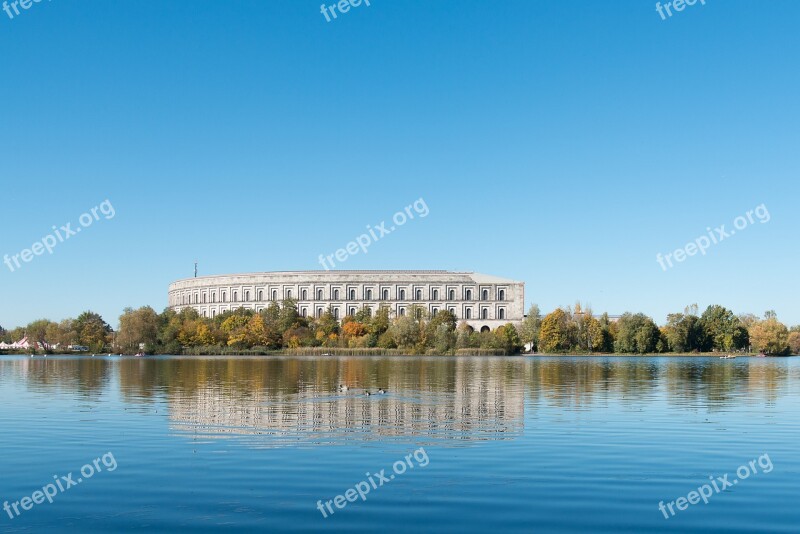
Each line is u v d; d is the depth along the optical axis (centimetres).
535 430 3566
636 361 15688
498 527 2016
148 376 8319
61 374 8906
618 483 2466
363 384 6825
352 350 19812
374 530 1991
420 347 19788
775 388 6562
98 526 2039
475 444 3152
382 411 4394
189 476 2553
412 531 1983
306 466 2703
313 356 18525
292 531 1989
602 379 7944
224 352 19688
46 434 3434
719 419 4044
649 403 4969
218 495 2320
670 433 3481
